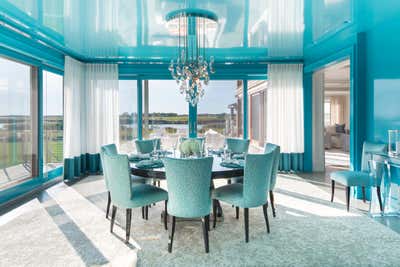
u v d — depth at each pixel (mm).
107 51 4816
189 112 5906
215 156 3496
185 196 2299
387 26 3293
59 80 5102
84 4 3168
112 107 5434
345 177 3359
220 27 3924
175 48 4781
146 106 5875
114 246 2426
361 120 3750
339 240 2533
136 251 2336
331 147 10266
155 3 3236
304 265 2105
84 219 3051
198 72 3822
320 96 5629
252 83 5992
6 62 3824
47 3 2994
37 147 4410
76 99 5031
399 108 3152
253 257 2225
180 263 2137
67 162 4848
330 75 7387
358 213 3250
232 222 3000
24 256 2244
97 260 2186
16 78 4023
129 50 4848
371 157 3381
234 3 3293
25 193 4020
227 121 6012
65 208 3412
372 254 2273
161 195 2734
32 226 2846
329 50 4496
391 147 3111
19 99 4098
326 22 3768
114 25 3783
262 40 4477
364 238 2574
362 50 3725
